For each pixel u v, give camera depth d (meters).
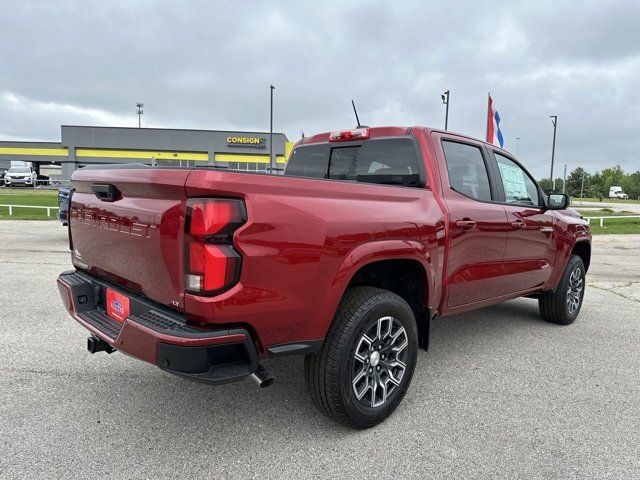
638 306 6.36
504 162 4.40
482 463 2.57
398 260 3.14
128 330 2.37
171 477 2.38
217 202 2.18
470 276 3.72
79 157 55.47
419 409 3.19
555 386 3.61
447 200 3.49
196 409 3.10
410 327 3.04
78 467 2.43
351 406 2.73
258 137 55.81
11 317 4.90
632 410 3.23
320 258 2.51
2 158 55.16
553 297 5.20
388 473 2.46
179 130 55.31
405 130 3.63
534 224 4.47
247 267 2.26
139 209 2.47
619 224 21.38
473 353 4.32
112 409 3.06
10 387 3.33
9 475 2.35
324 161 4.20
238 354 2.34
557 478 2.45
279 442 2.73
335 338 2.66
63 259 8.48
